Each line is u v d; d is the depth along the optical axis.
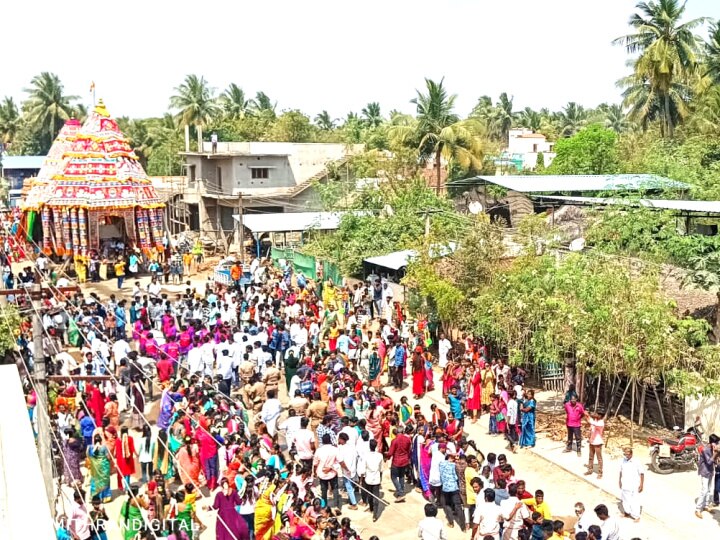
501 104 107.44
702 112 46.78
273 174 53.44
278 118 77.38
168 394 16.64
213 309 25.83
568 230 29.27
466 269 23.53
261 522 12.57
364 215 38.59
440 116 49.22
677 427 18.16
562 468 16.62
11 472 5.98
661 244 23.20
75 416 16.61
